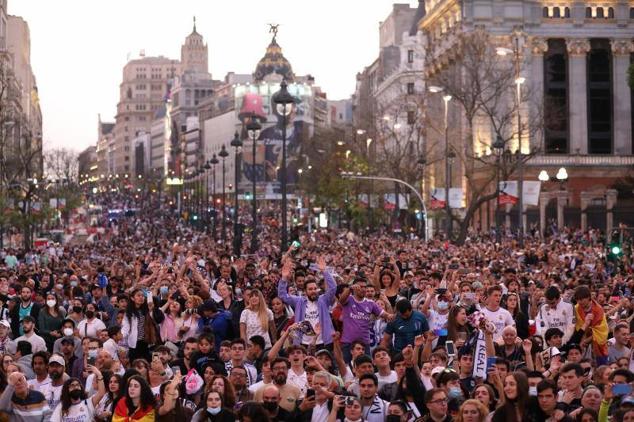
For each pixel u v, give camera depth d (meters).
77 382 21.95
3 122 137.88
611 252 57.44
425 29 173.50
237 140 102.69
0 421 21.89
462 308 26.12
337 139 182.50
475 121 143.38
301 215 196.75
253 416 18.59
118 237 139.25
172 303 29.91
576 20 150.25
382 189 141.50
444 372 20.42
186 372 24.45
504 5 148.12
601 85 153.75
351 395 19.73
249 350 25.50
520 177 83.19
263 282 34.56
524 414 18.66
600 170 139.75
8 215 117.62
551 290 27.72
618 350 26.61
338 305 27.34
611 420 17.97
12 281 44.16
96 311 32.59
